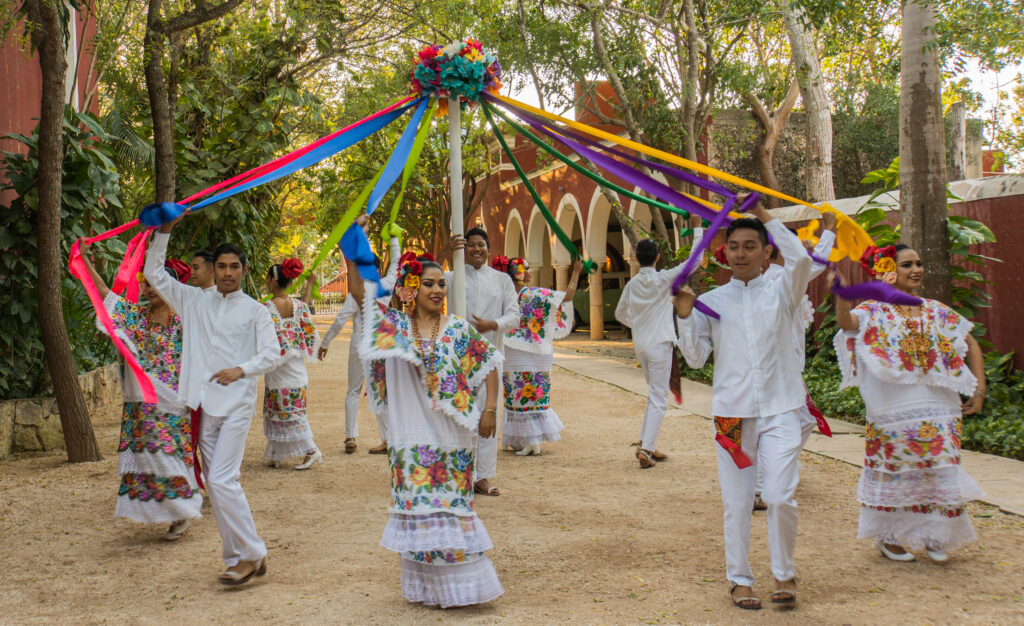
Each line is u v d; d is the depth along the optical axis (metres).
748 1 12.50
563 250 22.39
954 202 9.53
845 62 14.98
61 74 7.05
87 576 4.25
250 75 10.91
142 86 12.94
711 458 7.04
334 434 8.62
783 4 12.32
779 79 15.89
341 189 22.16
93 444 7.26
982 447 7.02
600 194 19.80
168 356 4.94
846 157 17.95
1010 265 8.83
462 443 3.72
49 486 6.28
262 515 5.43
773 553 3.69
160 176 8.34
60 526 5.21
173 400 4.90
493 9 13.05
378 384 3.79
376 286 3.74
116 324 4.90
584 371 14.20
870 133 17.75
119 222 9.24
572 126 4.58
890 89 17.95
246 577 4.08
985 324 9.12
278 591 3.99
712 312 3.91
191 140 10.77
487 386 3.79
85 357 9.80
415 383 3.72
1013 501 5.24
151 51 8.15
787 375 3.79
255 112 10.75
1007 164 12.09
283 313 6.79
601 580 4.09
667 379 6.73
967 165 16.39
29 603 3.86
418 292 3.74
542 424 7.39
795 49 14.00
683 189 13.18
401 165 4.24
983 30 7.65
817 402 9.47
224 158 10.56
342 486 6.27
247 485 6.30
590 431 8.62
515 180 25.28
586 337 23.22
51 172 7.05
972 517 5.00
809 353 12.53
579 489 6.04
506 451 7.65
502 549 4.62
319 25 9.81
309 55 11.80
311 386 13.00
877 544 4.41
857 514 5.18
